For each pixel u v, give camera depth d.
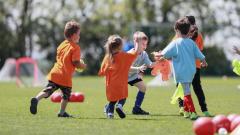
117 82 24.47
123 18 129.75
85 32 124.62
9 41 123.19
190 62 24.70
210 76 121.75
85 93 47.44
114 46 24.44
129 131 19.97
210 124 17.88
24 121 23.28
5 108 30.05
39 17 125.75
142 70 27.88
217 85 68.06
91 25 126.31
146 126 21.52
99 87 61.12
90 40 125.00
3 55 122.69
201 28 132.88
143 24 119.31
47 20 125.88
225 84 71.75
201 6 136.25
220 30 135.25
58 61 25.45
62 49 25.36
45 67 121.38
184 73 24.59
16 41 123.25
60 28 125.75
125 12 130.12
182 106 27.02
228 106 32.75
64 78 25.14
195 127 17.98
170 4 135.75
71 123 22.53
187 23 25.09
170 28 118.00
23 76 89.94
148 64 28.53
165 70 28.48
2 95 44.03
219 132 19.12
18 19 124.88
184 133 19.53
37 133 19.45
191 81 24.73
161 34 117.81
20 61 68.88
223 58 124.88
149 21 132.62
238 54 28.56
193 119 24.33
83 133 19.42
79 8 129.25
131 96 42.97
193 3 136.25
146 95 44.22
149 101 36.81
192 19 27.19
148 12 132.25
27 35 125.00
